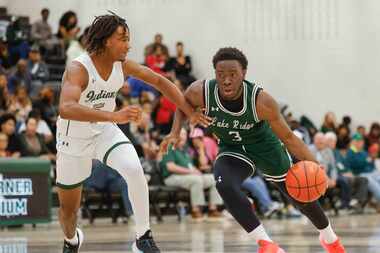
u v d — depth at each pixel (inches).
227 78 395.9
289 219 1059.3
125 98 1156.5
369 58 1401.3
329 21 1416.1
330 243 442.9
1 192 861.8
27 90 1160.2
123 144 410.6
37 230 864.9
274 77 1425.9
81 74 390.9
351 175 1226.0
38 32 1294.3
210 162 1093.1
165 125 1224.2
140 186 404.2
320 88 1416.1
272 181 442.6
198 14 1441.9
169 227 887.1
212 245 594.6
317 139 1167.0
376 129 1334.9
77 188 423.5
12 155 943.7
